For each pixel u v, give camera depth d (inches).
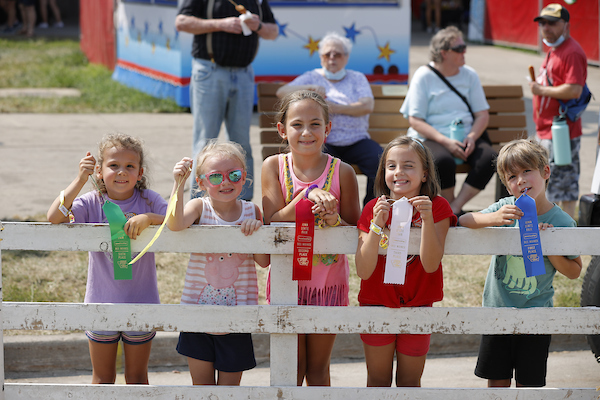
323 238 159.2
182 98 621.6
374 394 160.7
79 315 159.8
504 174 173.2
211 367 173.6
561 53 310.8
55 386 161.8
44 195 369.1
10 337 225.5
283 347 162.4
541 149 170.9
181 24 314.8
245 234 156.9
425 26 1529.3
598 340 201.2
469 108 319.6
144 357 181.8
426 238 153.0
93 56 956.6
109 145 172.9
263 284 266.4
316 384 184.2
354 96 312.7
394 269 152.8
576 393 161.6
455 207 310.3
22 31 1389.0
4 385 161.6
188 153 474.6
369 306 161.6
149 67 694.5
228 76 321.7
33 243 158.1
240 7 310.0
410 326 160.6
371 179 306.5
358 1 560.1
